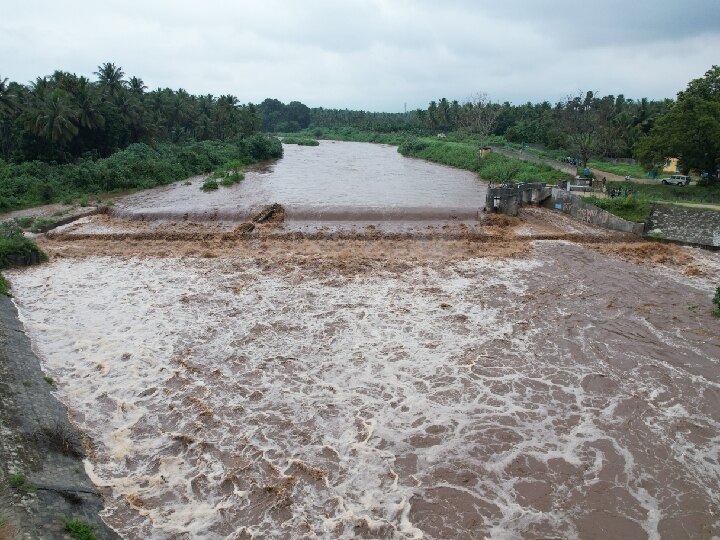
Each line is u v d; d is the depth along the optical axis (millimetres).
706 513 11539
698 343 19141
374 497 11930
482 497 11938
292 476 12492
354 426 14344
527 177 52719
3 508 9859
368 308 21781
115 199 43844
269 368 17172
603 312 21688
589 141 62281
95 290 23359
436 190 50906
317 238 32156
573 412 15055
